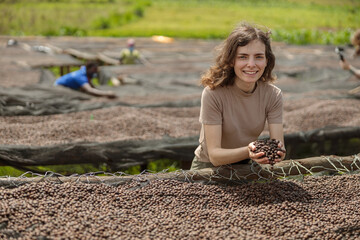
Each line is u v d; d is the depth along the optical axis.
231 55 2.30
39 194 2.40
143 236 2.13
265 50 2.35
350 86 7.30
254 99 2.47
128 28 19.70
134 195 2.50
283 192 2.56
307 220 2.35
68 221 2.19
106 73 8.57
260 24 2.49
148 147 4.13
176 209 2.42
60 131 4.40
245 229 2.25
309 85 7.46
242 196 2.55
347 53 11.48
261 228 2.25
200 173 2.68
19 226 2.12
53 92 6.06
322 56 10.93
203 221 2.31
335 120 4.96
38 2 22.00
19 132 4.36
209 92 2.43
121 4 26.17
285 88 7.24
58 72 10.69
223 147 2.65
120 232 2.13
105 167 3.97
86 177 2.60
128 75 8.23
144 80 7.91
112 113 5.29
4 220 2.15
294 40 15.27
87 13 20.95
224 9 27.72
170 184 2.61
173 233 2.16
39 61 9.38
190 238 2.13
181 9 27.45
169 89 7.21
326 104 5.55
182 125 4.94
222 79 2.35
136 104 5.81
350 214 2.41
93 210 2.32
